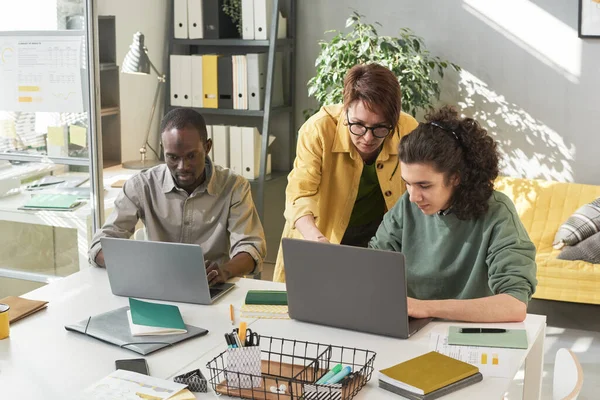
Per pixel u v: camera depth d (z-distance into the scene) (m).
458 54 4.85
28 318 2.32
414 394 1.78
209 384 1.87
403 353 2.04
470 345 2.06
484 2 4.75
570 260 4.11
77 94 4.03
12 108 4.07
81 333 2.18
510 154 4.87
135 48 4.37
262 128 4.91
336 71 4.47
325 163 2.89
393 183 2.87
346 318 2.20
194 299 2.44
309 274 2.20
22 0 3.97
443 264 2.34
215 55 4.75
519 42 4.73
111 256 2.47
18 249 4.20
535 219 4.54
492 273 2.26
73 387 1.85
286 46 5.06
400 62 4.43
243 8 4.73
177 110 2.76
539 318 2.25
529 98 4.77
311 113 4.99
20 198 4.14
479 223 2.28
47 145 4.09
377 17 4.96
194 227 2.90
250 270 2.80
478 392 1.82
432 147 2.11
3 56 4.03
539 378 2.30
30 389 1.84
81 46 3.98
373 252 2.07
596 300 4.04
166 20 4.72
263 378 1.83
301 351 2.06
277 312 2.36
